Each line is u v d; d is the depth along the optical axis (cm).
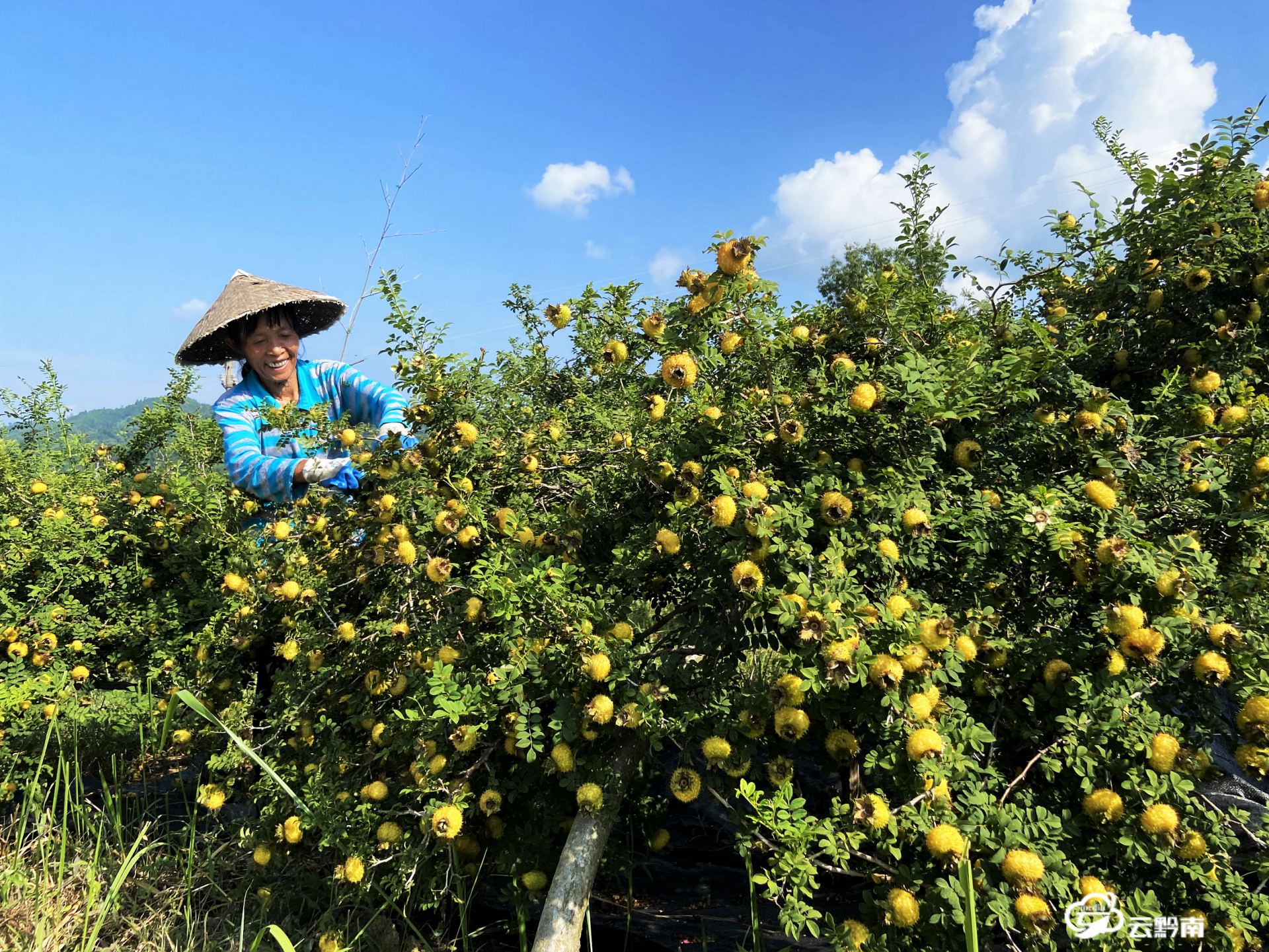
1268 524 233
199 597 463
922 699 190
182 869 310
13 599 466
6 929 262
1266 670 199
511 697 226
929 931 176
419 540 280
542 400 426
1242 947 186
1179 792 185
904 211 351
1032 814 189
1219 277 323
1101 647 214
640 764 253
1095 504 223
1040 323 337
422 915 294
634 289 323
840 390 239
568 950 219
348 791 275
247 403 417
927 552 226
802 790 338
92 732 418
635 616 240
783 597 194
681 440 251
